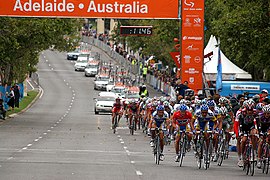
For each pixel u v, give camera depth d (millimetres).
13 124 56531
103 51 177625
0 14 49500
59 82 124688
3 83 71625
